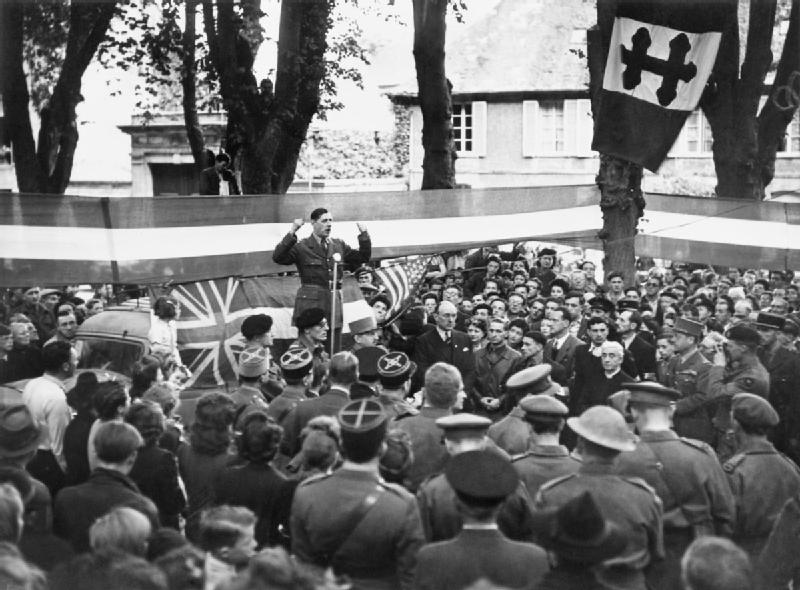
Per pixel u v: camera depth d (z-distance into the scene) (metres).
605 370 10.93
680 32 15.48
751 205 19.67
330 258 13.42
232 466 7.21
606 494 6.30
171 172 50.00
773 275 23.27
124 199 13.74
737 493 7.59
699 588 4.60
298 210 15.34
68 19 25.19
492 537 5.57
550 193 18.00
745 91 25.75
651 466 7.20
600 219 18.27
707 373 10.87
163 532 5.35
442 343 12.78
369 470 6.16
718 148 26.02
